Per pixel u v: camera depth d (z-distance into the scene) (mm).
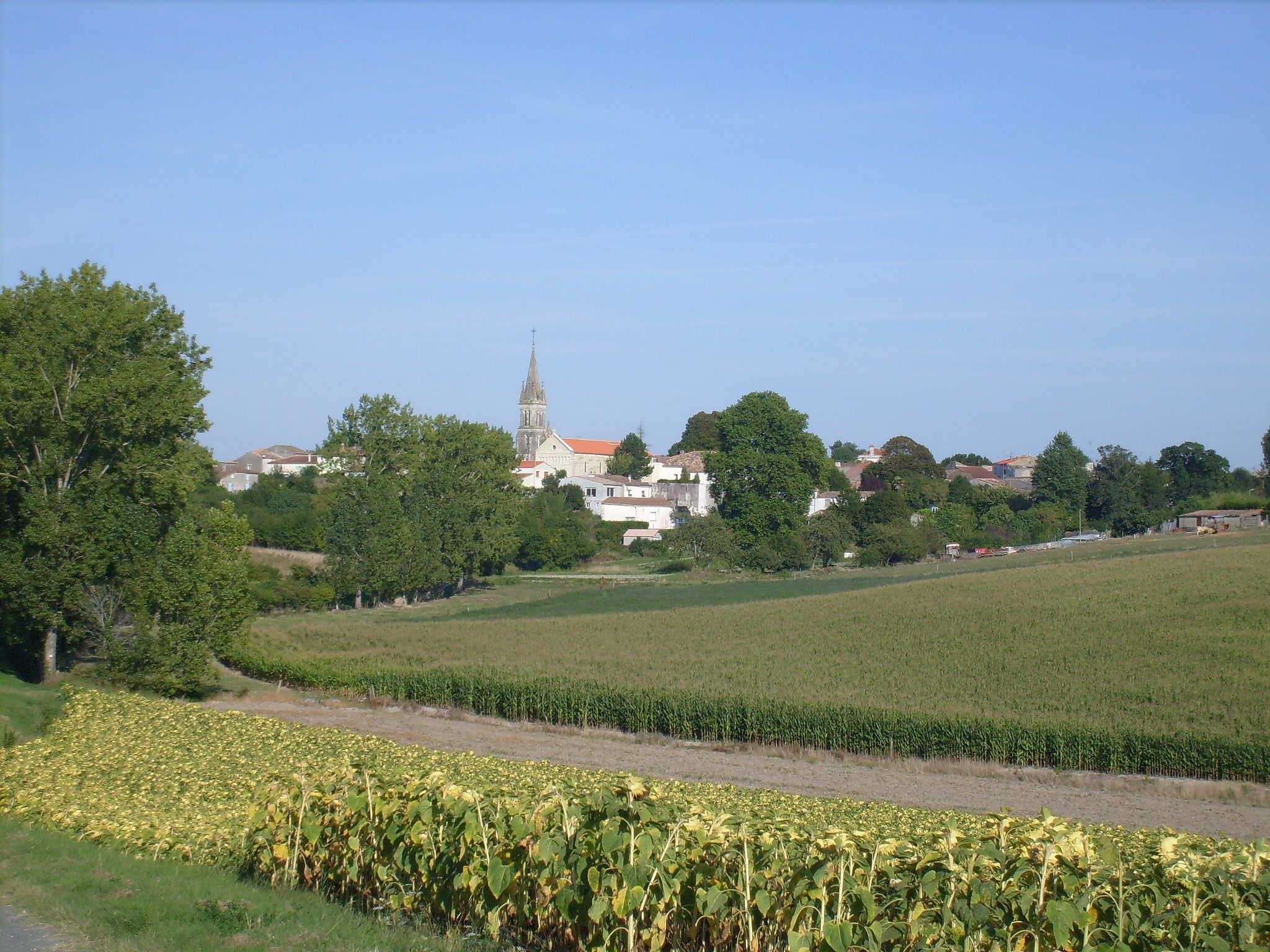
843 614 61000
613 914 9602
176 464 47719
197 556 44094
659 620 64062
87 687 39344
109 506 44250
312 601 79562
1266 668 40219
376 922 10750
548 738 37531
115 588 44875
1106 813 26219
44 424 43000
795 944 9016
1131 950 8703
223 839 14852
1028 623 52375
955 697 38750
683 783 25812
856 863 9852
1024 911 8945
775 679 43656
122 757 24984
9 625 43188
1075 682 40219
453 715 42312
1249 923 8664
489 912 10328
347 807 11781
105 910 10266
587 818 10305
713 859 9992
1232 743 29828
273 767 23953
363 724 39656
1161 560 68250
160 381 45469
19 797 18406
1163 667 41500
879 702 37812
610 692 39812
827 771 31859
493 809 10945
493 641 58062
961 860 9477
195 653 43500
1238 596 53031
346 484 82688
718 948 10016
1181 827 24547
